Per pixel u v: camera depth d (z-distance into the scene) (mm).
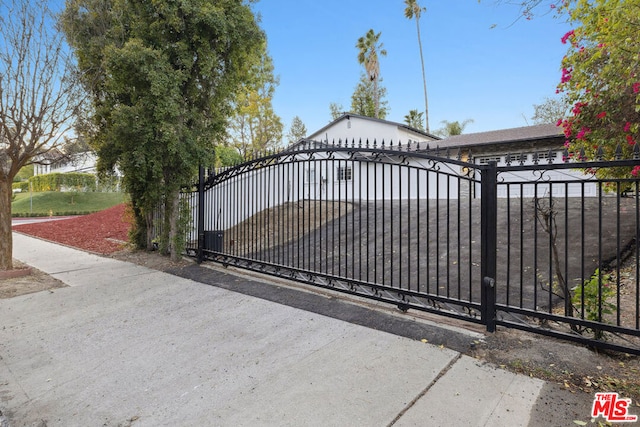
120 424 2387
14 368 3268
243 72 7504
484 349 3000
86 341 3781
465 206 9930
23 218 26109
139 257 7941
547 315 2975
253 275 5855
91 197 35812
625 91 4109
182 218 7223
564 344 3006
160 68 5961
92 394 2779
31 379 3061
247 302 4637
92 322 4297
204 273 6172
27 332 4074
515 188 11719
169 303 4828
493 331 3277
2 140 6375
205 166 6883
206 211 7266
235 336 3693
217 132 7449
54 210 30672
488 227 3281
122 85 6340
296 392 2602
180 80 6199
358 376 2746
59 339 3857
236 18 6523
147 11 6320
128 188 7570
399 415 2258
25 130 6285
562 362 2721
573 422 2092
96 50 6840
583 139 4684
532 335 3227
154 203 7750
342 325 3721
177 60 6316
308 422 2252
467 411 2252
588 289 3025
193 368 3094
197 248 6992
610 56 4129
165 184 7012
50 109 6430
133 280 6016
